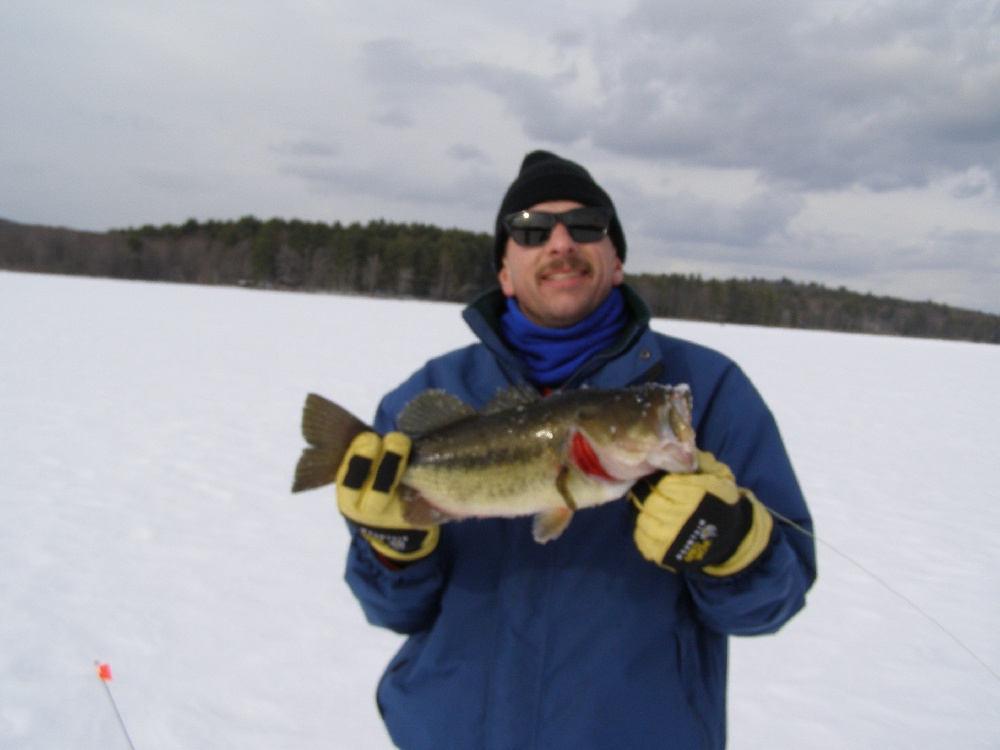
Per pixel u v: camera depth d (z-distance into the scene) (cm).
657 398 200
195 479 734
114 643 415
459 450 221
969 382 2212
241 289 7512
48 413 998
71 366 1432
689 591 204
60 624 430
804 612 499
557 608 202
